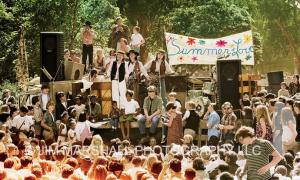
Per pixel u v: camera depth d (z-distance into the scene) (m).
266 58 65.19
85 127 18.33
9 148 13.20
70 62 21.56
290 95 24.62
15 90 30.44
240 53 23.88
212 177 11.54
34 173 10.85
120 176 10.97
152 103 19.36
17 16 34.75
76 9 35.44
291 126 16.06
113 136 20.19
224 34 47.62
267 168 10.77
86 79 22.17
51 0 34.81
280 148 16.08
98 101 21.11
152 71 21.20
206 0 49.25
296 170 11.80
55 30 34.91
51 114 19.06
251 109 18.64
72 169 11.15
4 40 34.47
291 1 62.31
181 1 50.81
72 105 20.41
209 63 23.92
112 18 39.53
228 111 17.92
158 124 19.27
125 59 21.34
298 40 63.12
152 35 51.84
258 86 24.69
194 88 23.33
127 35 24.36
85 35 23.72
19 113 18.78
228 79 20.53
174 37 24.05
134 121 20.03
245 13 49.16
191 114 19.02
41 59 21.55
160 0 50.78
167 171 11.31
